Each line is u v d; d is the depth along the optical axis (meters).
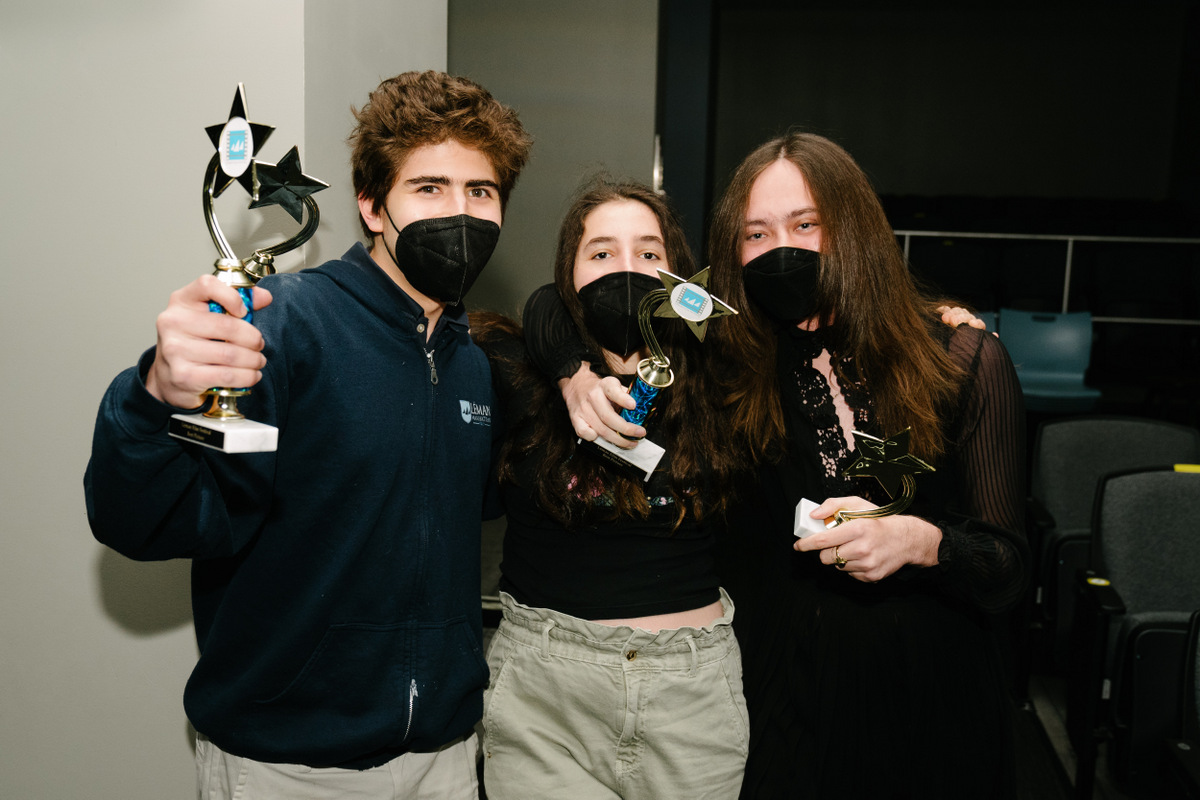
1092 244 8.09
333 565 1.03
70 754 1.57
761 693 1.36
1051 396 5.77
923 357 1.25
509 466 1.26
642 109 3.41
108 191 1.43
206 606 1.10
